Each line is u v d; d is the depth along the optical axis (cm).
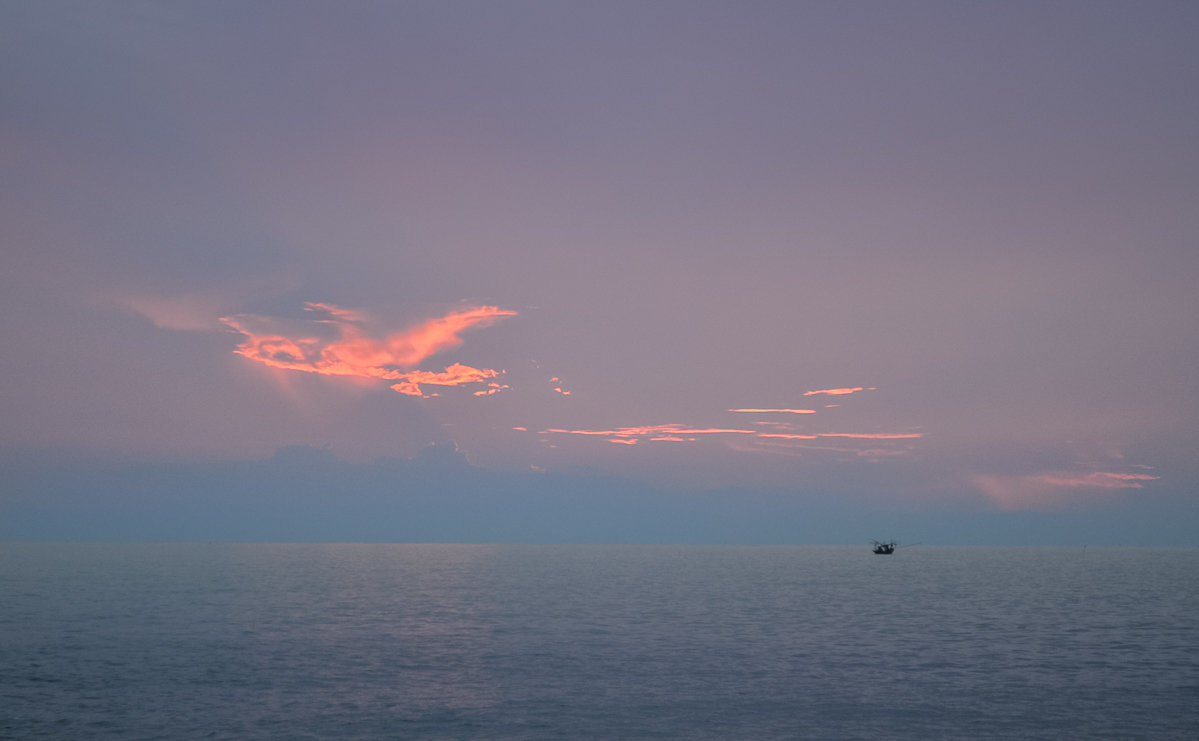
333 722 3356
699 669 4488
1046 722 3372
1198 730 3269
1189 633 6112
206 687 3991
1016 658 4884
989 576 14600
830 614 7450
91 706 3612
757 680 4184
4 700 3719
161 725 3312
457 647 5262
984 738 3150
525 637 5747
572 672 4397
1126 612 7725
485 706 3619
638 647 5288
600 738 3139
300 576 13088
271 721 3369
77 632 5850
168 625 6269
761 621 6838
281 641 5478
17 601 8169
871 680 4188
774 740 3117
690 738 3139
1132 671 4459
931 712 3525
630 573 15100
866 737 3161
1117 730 3259
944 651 5153
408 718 3419
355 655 4922
